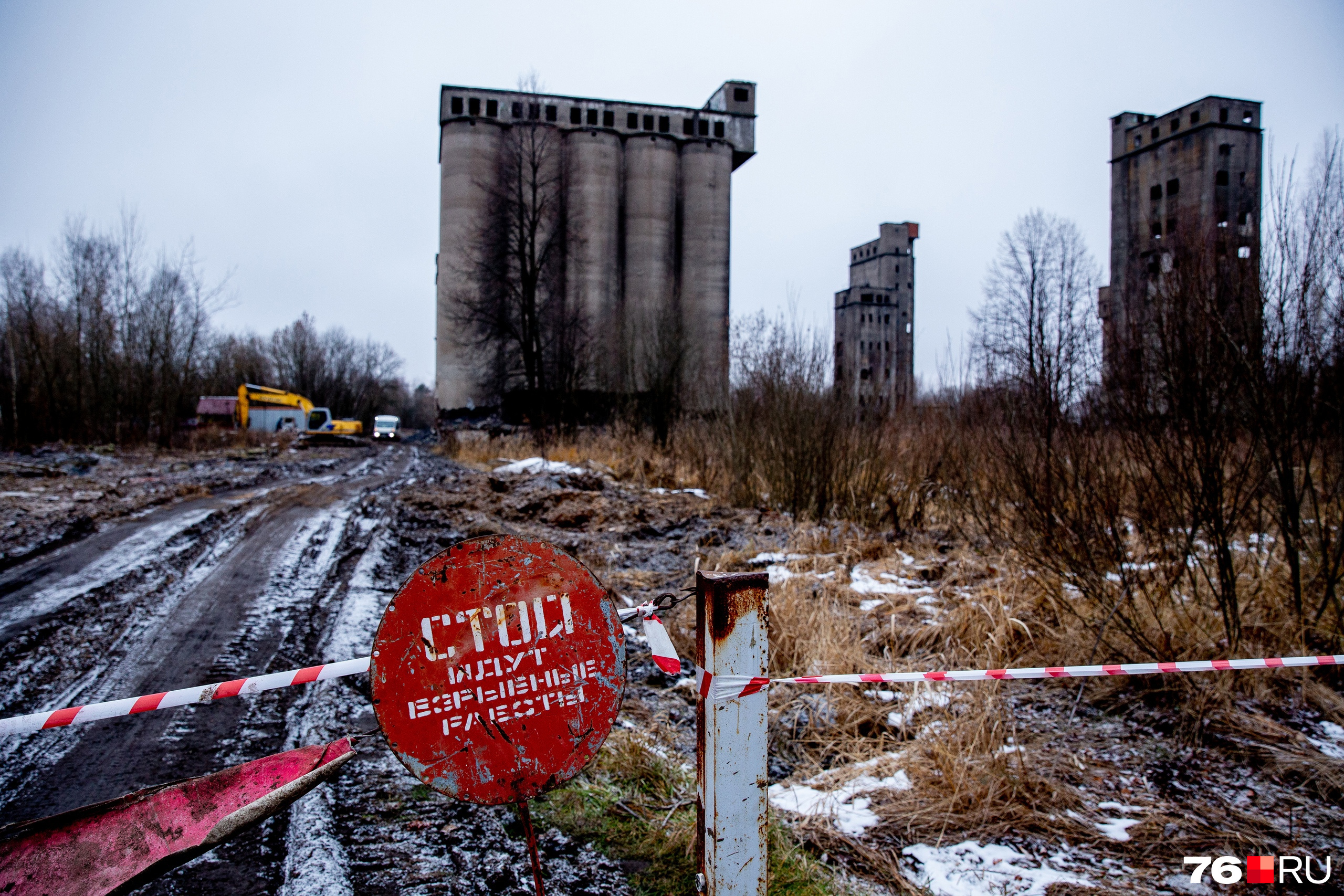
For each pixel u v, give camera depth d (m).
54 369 24.41
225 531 9.46
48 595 6.27
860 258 72.94
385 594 6.82
